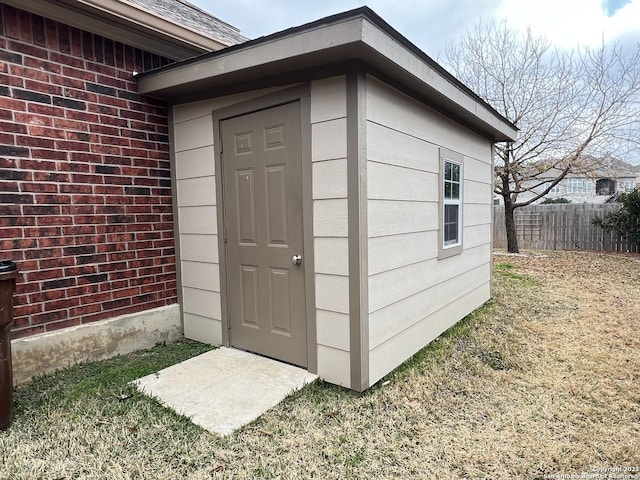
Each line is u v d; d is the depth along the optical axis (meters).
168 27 3.35
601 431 2.24
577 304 5.18
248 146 3.15
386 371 2.98
